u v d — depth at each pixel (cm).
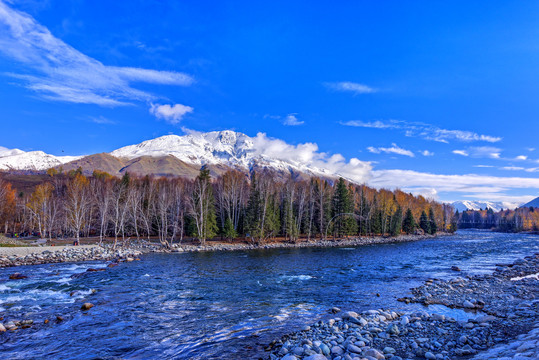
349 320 1570
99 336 1448
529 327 1312
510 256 4797
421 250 5978
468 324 1398
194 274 3148
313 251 5897
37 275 3072
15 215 8962
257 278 2920
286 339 1354
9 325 1551
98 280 2800
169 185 9512
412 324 1459
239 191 8650
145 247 6006
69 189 7800
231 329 1530
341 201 8969
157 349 1296
